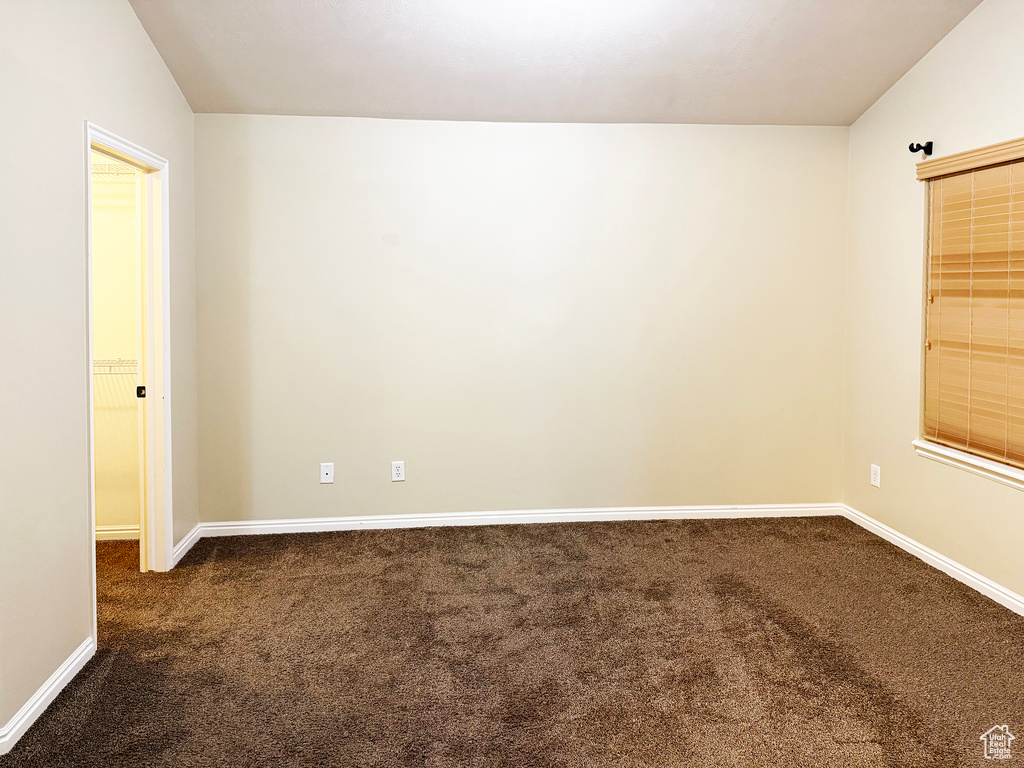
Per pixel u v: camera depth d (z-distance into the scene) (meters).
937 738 2.03
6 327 1.97
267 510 3.91
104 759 1.93
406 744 2.00
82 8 2.44
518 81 3.52
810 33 3.21
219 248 3.76
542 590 3.13
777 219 4.06
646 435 4.11
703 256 4.04
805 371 4.14
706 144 4.00
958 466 3.20
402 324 3.92
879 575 3.29
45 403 2.18
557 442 4.07
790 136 4.03
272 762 1.92
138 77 2.96
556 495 4.10
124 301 3.87
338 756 1.95
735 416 4.13
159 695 2.26
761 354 4.11
